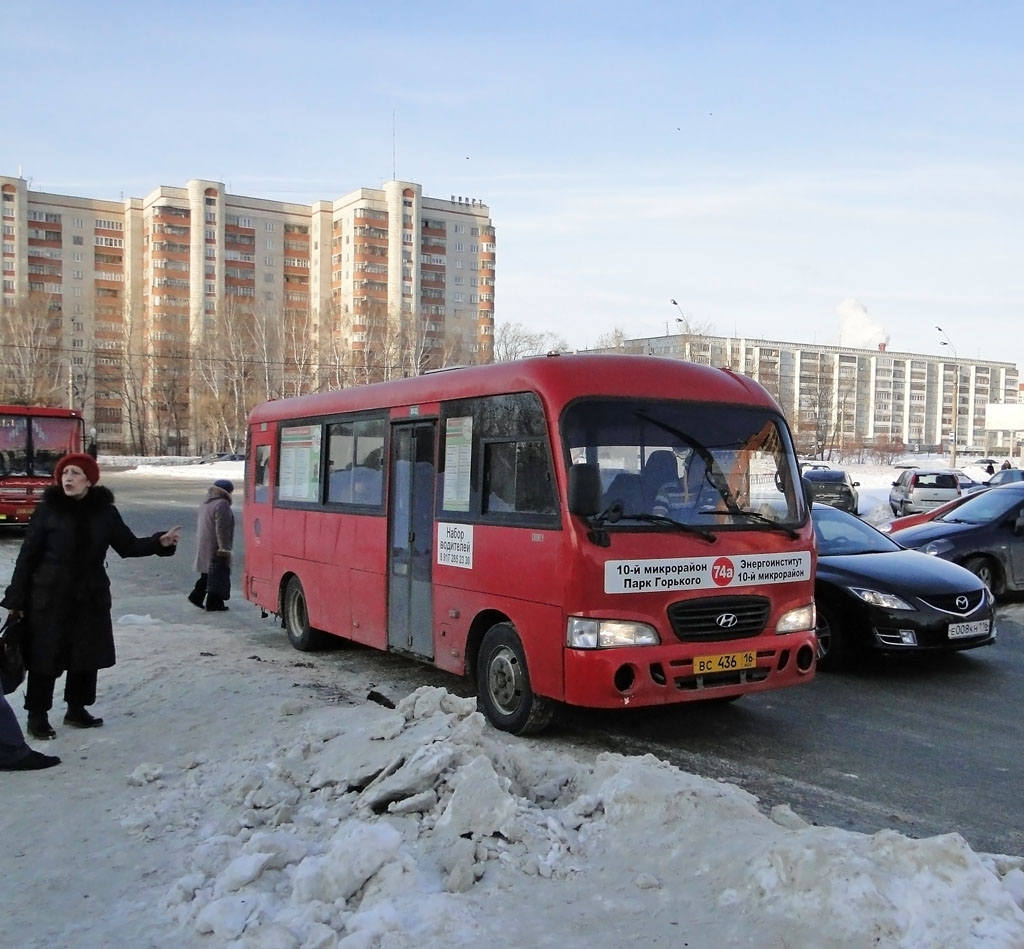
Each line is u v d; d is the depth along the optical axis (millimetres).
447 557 7859
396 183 104000
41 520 6508
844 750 6910
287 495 10852
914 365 154375
